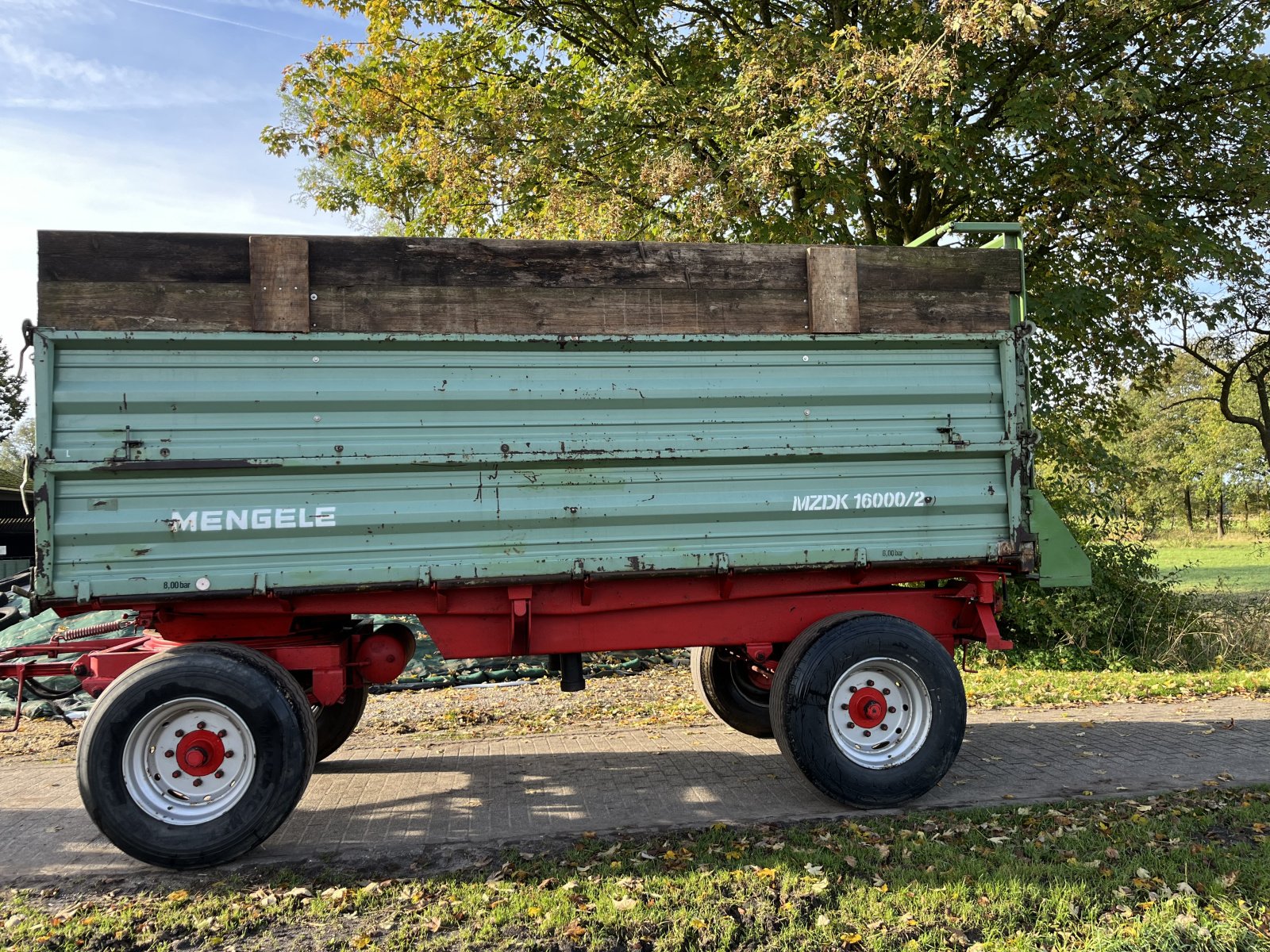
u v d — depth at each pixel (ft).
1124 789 17.26
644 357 16.12
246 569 14.78
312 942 11.57
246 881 13.56
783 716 16.15
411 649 17.34
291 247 15.12
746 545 16.46
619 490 15.96
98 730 13.76
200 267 14.92
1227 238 38.96
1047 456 37.91
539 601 16.39
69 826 16.30
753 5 39.83
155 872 14.02
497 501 15.52
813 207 35.88
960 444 17.19
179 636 15.88
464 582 15.39
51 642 18.04
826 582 17.53
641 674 31.83
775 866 13.39
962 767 19.16
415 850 14.61
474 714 25.48
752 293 16.76
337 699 15.88
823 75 32.01
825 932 11.46
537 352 15.76
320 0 43.06
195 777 14.35
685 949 11.18
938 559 17.12
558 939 11.42
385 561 15.24
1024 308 17.90
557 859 14.06
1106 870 13.08
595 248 16.24
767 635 17.46
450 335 15.37
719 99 34.60
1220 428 104.78
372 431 15.15
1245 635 38.42
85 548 14.28
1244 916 11.64
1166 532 127.13
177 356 14.64
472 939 11.44
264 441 14.78
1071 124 35.42
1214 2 36.42
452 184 40.16
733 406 16.39
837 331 16.90
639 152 37.04
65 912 12.57
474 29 42.75
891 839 14.64
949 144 33.30
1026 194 38.88
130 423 14.37
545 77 41.86
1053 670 33.83
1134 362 40.57
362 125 44.24
